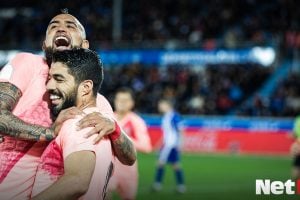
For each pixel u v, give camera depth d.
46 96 3.08
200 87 25.03
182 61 25.06
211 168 15.08
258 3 28.77
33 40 30.64
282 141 19.91
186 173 13.88
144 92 25.42
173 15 30.14
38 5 33.59
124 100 7.28
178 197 9.98
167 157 10.78
